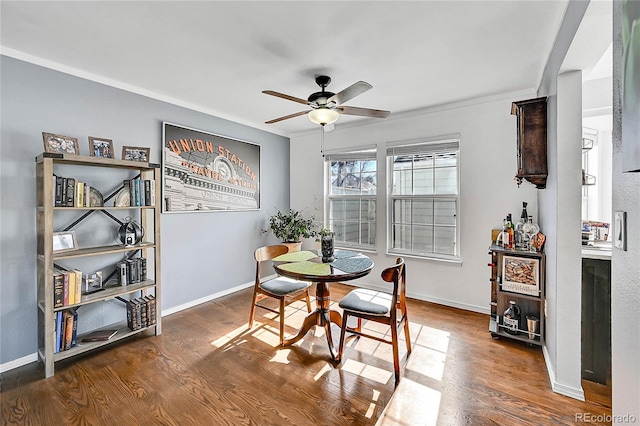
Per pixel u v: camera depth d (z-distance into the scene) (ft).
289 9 5.79
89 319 8.77
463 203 11.22
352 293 8.23
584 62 5.92
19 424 5.50
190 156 11.37
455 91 10.10
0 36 6.73
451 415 5.71
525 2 5.58
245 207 13.71
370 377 6.93
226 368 7.30
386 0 5.52
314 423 5.53
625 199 2.99
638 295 2.74
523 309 8.78
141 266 9.25
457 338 8.84
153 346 8.39
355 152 14.23
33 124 7.70
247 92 10.19
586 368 6.73
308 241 15.80
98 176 8.82
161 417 5.67
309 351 8.13
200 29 6.47
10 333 7.38
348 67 8.29
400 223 13.12
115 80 9.18
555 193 6.59
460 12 5.89
